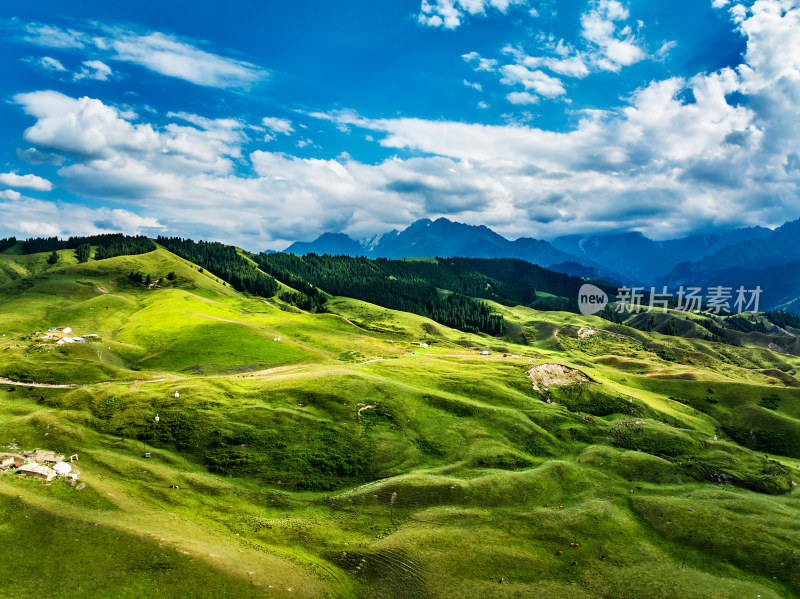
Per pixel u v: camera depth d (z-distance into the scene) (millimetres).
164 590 39719
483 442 81438
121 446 70938
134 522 48719
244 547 48750
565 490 69062
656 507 64125
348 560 49688
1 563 39344
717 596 46250
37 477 53719
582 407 104812
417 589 45812
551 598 45156
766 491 73250
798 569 51094
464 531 56156
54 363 107688
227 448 72375
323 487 66375
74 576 39562
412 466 73438
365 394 92562
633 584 47906
